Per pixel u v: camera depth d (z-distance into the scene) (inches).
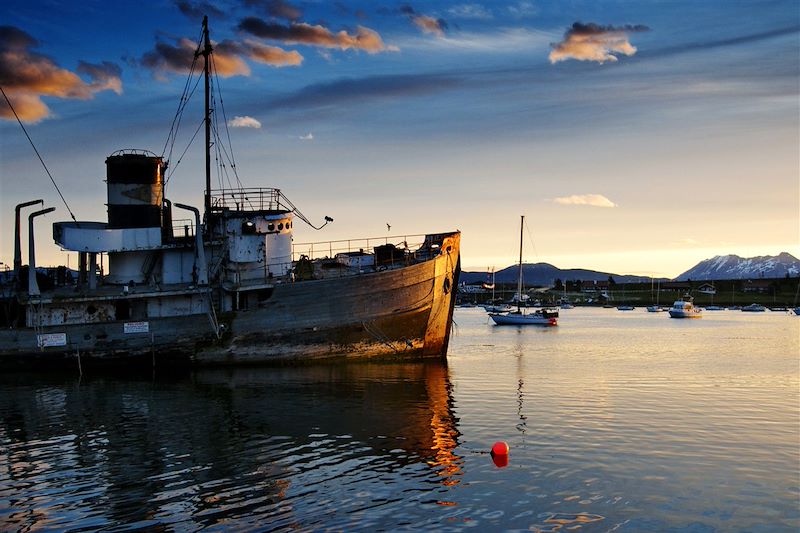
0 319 1818.4
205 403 1312.7
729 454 960.9
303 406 1282.0
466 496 780.6
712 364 2100.1
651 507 753.6
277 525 697.0
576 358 2281.0
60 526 699.4
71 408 1275.8
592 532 687.1
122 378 1627.7
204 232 1838.1
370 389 1469.0
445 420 1165.7
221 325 1720.0
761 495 794.2
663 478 850.8
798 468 897.5
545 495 786.2
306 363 1777.8
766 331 4158.5
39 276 1801.2
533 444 1006.4
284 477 848.3
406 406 1285.7
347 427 1111.6
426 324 1838.1
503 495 784.3
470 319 6146.7
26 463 918.4
